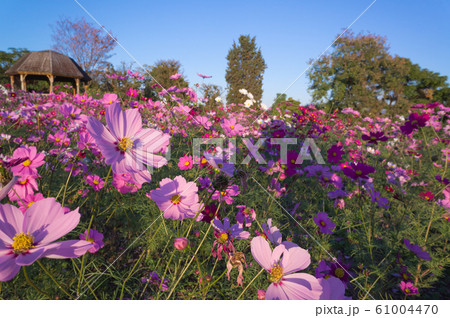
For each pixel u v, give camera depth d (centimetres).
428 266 180
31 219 61
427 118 218
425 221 230
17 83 2295
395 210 247
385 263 186
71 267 149
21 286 127
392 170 311
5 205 60
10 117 293
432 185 290
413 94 2197
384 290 165
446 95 2144
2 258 54
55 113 325
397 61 2100
